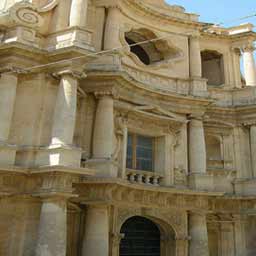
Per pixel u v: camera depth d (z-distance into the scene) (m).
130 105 22.56
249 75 29.34
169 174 23.44
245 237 25.39
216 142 27.84
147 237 23.16
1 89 17.50
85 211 19.30
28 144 17.47
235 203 25.52
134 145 23.50
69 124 17.17
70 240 19.14
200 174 23.73
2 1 22.91
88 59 18.09
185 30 27.80
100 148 19.80
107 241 18.59
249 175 26.64
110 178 18.45
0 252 16.25
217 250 25.41
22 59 17.97
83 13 19.81
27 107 18.03
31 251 16.47
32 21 18.64
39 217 16.95
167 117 23.97
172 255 22.55
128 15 24.92
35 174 16.64
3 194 16.25
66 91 17.56
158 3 27.77
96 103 20.97
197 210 23.00
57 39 18.89
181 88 25.95
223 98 28.34
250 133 27.19
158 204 22.00
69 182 16.62
